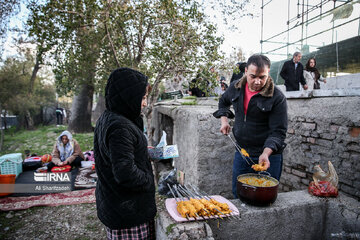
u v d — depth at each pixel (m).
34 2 3.39
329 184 2.06
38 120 17.17
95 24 3.82
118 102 1.46
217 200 1.94
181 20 3.76
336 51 8.04
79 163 5.24
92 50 4.52
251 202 1.85
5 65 11.79
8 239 2.74
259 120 2.20
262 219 1.81
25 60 12.20
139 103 1.50
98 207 1.51
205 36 3.94
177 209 1.74
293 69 5.73
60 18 3.64
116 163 1.29
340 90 2.50
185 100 5.79
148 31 4.16
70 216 3.25
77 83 7.29
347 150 2.40
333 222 1.95
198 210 1.65
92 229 2.96
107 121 1.42
